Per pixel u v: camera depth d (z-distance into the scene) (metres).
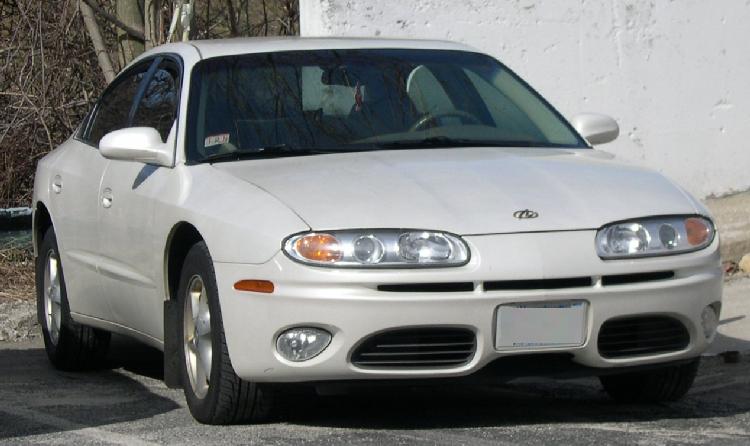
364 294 5.64
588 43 12.91
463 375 5.79
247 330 5.88
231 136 6.92
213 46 7.65
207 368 6.31
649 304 5.96
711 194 13.62
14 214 11.73
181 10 12.93
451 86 7.54
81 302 8.18
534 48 12.65
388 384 5.81
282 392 6.86
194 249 6.38
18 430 6.36
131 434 6.12
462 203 5.94
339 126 7.06
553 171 6.46
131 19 13.98
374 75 7.45
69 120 13.36
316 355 5.75
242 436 5.97
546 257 5.75
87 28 13.58
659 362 6.12
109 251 7.57
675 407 6.79
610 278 5.89
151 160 6.95
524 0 12.57
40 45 13.32
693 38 13.44
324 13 11.70
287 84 7.28
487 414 6.53
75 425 6.44
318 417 6.43
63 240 8.39
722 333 9.04
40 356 9.31
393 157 6.68
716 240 6.35
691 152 13.49
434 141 7.06
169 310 6.77
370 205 5.87
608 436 5.89
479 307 5.68
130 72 8.49
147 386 7.79
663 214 6.14
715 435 5.94
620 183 6.38
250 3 16.08
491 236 5.77
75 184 8.23
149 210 6.90
